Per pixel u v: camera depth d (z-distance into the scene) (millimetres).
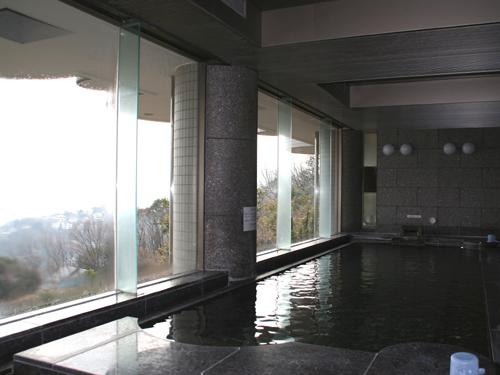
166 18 5426
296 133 11703
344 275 8109
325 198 12875
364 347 4344
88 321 4484
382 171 14953
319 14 6273
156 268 6441
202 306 5770
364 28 6059
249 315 5359
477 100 10102
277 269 8578
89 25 5332
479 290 6891
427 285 7246
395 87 10727
